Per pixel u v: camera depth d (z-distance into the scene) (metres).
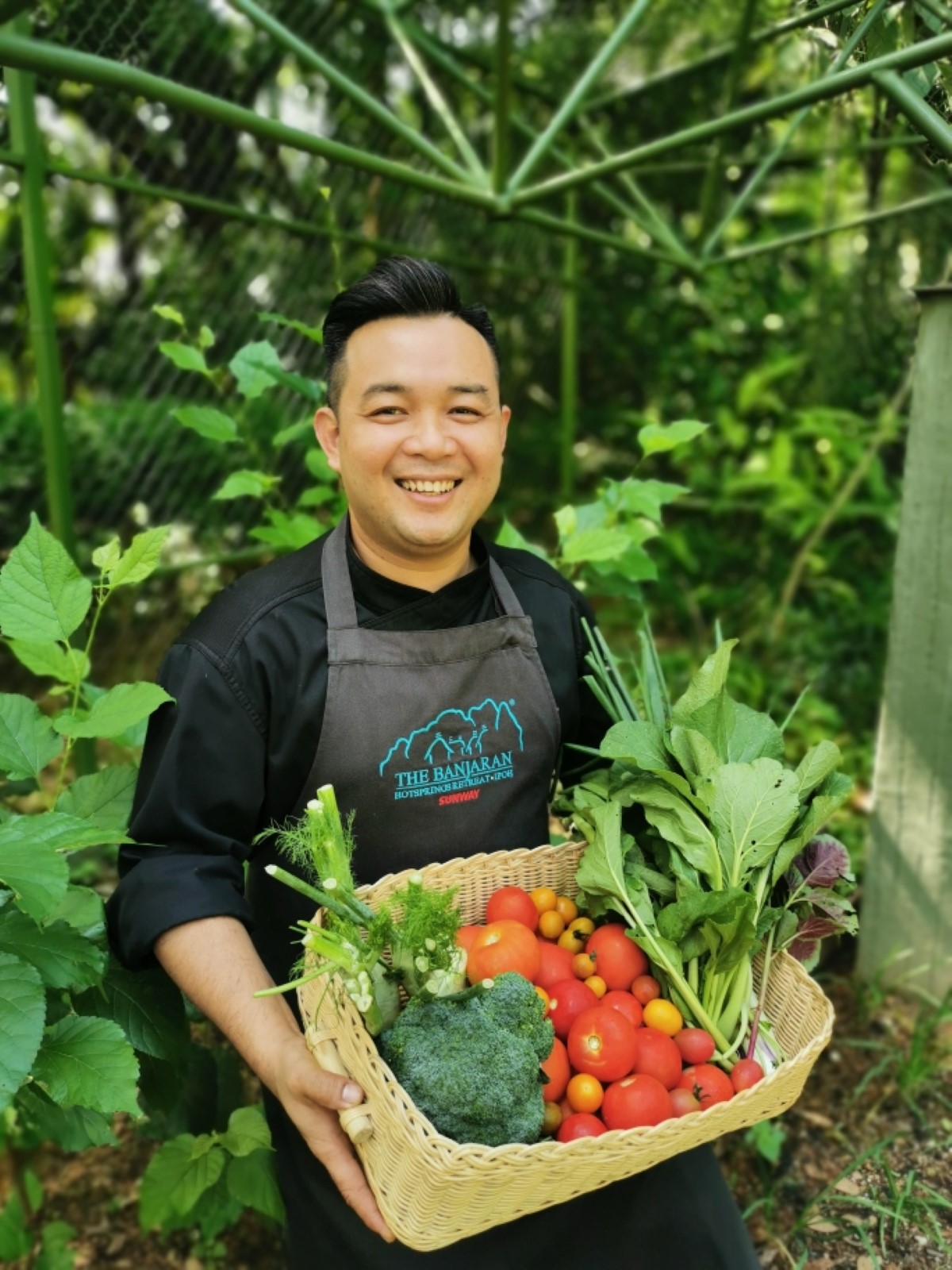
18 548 1.49
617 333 5.43
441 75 4.38
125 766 1.59
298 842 1.44
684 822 1.48
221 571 3.91
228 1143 1.62
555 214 4.96
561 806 1.73
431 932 1.22
